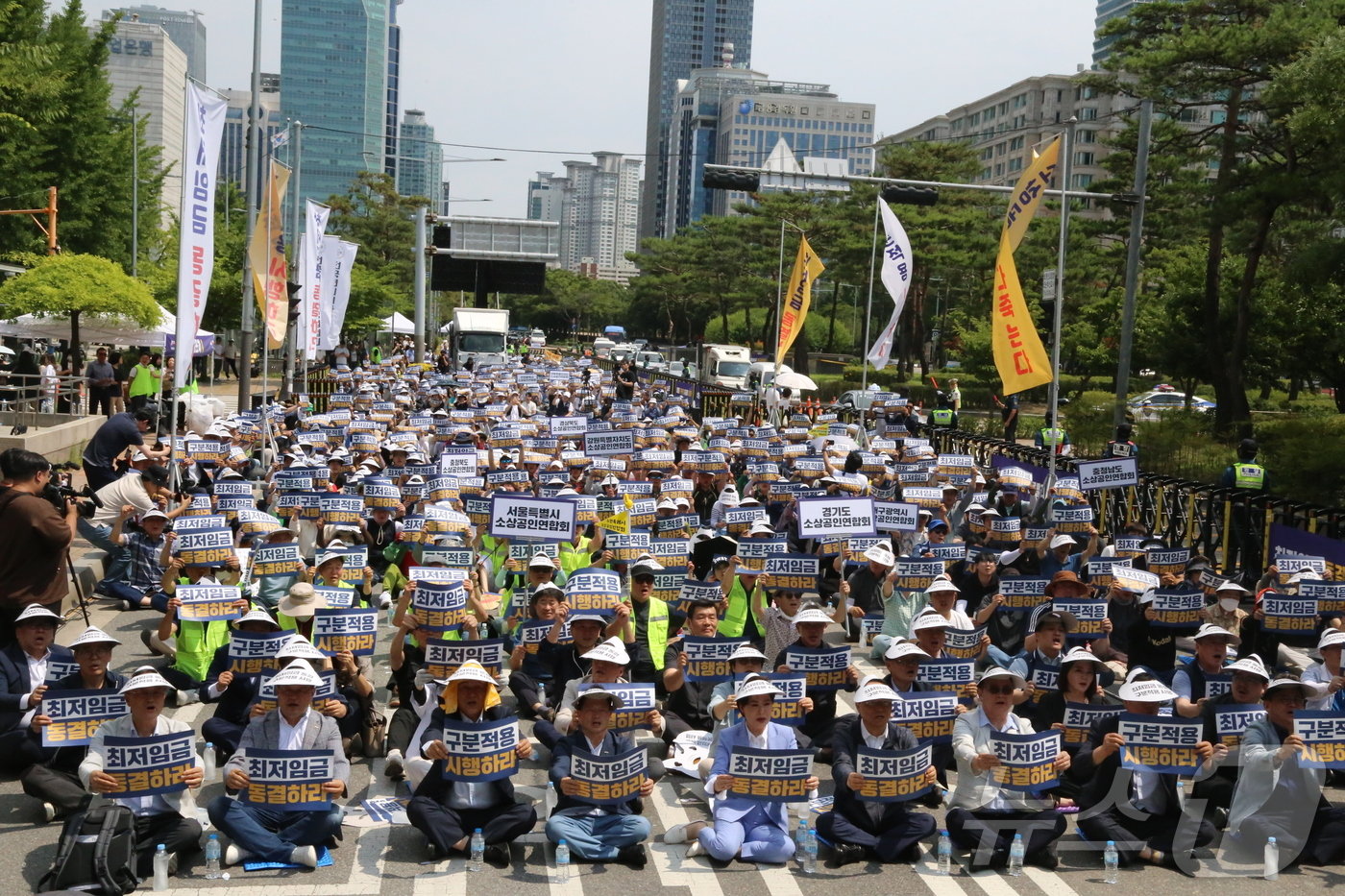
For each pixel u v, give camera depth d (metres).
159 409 25.53
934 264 64.06
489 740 8.92
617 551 15.40
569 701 11.06
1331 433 32.59
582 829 9.04
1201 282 45.75
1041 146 22.59
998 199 69.50
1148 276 59.28
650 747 11.63
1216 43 34.22
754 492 23.09
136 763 8.52
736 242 93.69
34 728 10.02
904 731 9.38
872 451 26.23
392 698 12.46
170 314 36.34
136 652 14.01
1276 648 14.37
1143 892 8.73
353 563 13.85
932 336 87.50
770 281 80.88
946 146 68.25
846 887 8.71
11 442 26.14
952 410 40.12
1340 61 27.70
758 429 28.70
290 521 18.05
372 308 74.00
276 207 26.36
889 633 14.38
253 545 15.54
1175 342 44.03
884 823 9.27
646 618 12.69
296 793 8.73
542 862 9.02
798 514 15.49
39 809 9.70
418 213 67.25
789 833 9.52
